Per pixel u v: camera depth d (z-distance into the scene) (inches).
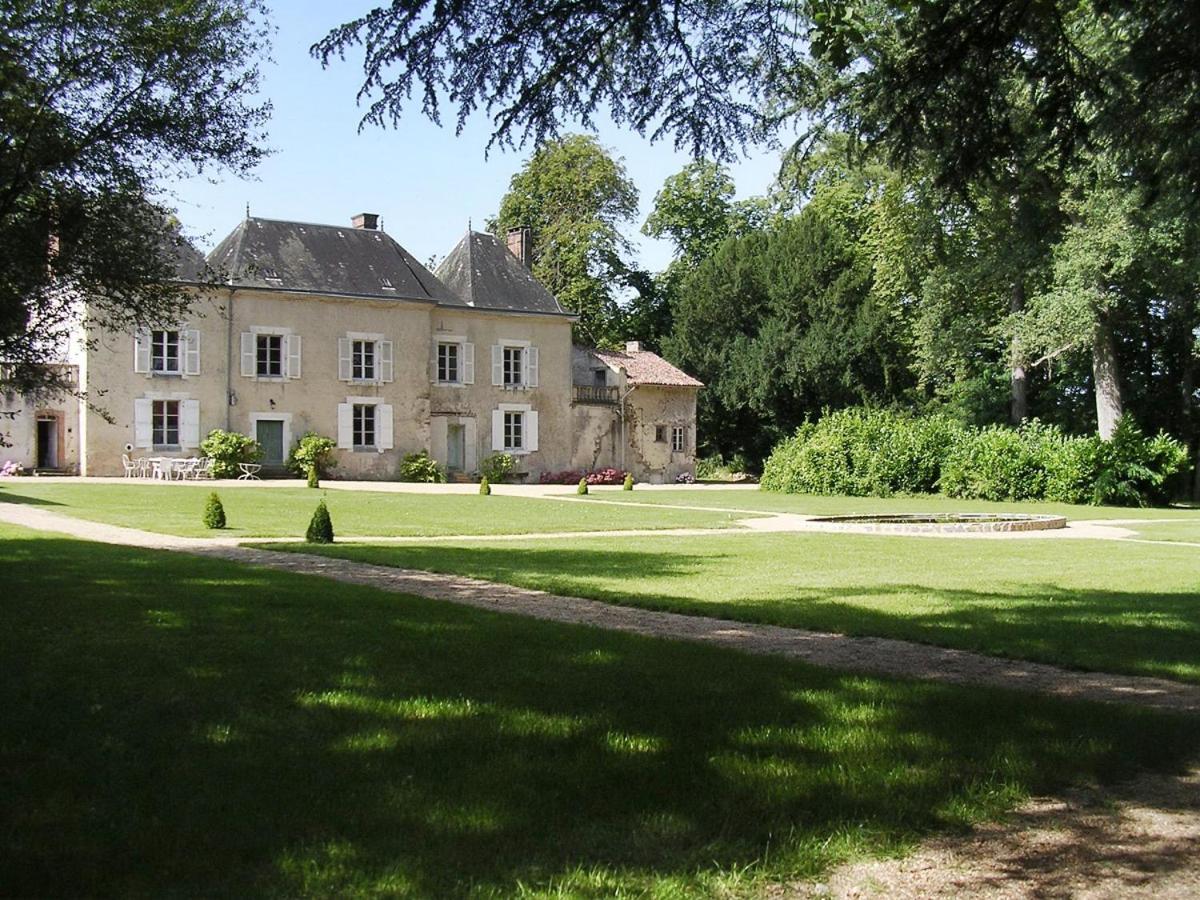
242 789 169.9
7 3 384.5
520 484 1633.9
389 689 237.8
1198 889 148.9
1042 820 173.8
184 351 1390.3
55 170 406.0
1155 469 1277.1
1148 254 1145.4
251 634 298.4
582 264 1959.9
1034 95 296.8
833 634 343.6
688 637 333.1
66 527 665.6
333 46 259.4
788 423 1934.1
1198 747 213.2
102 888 134.4
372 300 1520.7
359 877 137.6
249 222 1496.1
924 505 1202.0
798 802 172.2
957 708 232.8
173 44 417.4
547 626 327.9
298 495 1058.1
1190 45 273.9
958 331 1514.5
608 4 264.4
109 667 254.1
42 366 431.2
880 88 288.2
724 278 1983.3
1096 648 315.6
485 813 160.9
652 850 150.9
